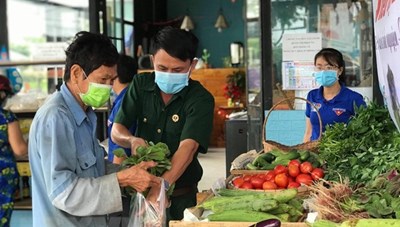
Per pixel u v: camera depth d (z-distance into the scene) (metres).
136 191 2.22
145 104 2.88
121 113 2.90
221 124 11.88
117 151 2.41
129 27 11.80
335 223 2.02
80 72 2.06
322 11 5.38
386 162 2.67
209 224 2.14
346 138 3.22
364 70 5.38
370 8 5.30
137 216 2.25
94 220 2.13
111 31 9.20
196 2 14.14
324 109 4.17
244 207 2.29
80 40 2.06
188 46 2.61
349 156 3.03
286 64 5.42
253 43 6.66
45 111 2.03
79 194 2.00
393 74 2.64
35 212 2.08
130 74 3.80
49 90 6.90
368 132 3.22
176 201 2.87
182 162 2.57
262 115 5.45
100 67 2.05
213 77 12.12
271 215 2.20
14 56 9.50
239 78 11.83
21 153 3.67
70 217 2.08
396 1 2.47
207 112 2.79
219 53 14.11
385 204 2.15
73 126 2.05
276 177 2.76
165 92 2.76
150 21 13.37
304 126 5.36
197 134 2.70
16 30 9.52
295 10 5.39
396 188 2.32
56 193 1.98
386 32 2.73
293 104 5.40
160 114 2.84
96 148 2.20
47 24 9.40
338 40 5.39
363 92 5.37
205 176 8.01
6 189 3.60
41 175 2.05
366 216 2.10
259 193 2.53
